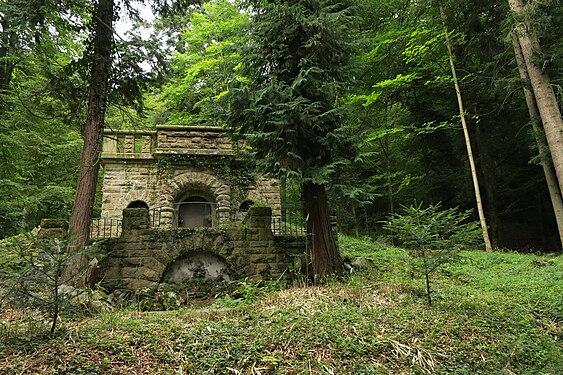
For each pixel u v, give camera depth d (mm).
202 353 4117
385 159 19672
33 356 3797
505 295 6898
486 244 13516
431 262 5715
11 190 14125
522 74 12758
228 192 13703
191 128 13914
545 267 9539
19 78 14523
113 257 8438
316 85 7855
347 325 4852
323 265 7680
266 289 7023
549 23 10484
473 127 18844
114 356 3924
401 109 19953
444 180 18938
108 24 9164
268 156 8430
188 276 8766
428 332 4832
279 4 7734
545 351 4641
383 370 4062
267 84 7945
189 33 20078
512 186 20312
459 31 16078
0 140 12719
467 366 4262
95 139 8773
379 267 9453
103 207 12953
